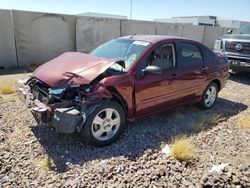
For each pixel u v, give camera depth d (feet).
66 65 13.24
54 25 34.19
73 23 35.73
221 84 19.21
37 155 11.39
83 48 37.04
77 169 10.44
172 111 17.72
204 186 9.43
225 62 19.47
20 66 32.78
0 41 30.42
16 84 22.66
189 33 50.11
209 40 54.39
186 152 11.45
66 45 36.01
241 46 28.27
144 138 13.47
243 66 28.50
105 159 11.25
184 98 16.33
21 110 16.63
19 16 31.17
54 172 10.23
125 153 11.85
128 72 12.99
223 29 55.93
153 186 9.50
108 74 12.79
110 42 16.63
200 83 17.11
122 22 39.58
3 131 13.50
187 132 14.47
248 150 12.59
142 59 13.60
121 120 12.86
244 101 21.38
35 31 32.83
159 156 11.62
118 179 9.86
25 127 14.08
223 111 18.53
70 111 11.13
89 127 11.66
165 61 14.82
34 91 13.08
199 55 17.29
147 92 13.73
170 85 14.87
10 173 10.09
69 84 11.76
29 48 32.96
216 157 11.80
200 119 16.58
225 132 14.66
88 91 11.81
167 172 10.37
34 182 9.58
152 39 15.01
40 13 32.65
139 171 10.41
